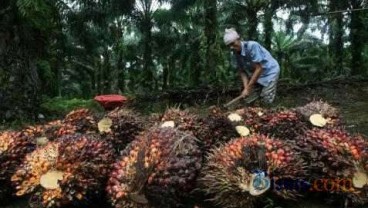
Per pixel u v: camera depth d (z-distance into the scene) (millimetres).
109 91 15781
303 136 2357
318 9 14281
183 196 2146
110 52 18344
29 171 2143
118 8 14000
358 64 14266
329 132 2271
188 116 2744
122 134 2693
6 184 2389
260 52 4484
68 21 13461
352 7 13938
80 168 2119
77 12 13828
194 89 6145
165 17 15250
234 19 14203
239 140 2199
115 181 2023
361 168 2080
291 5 14023
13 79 4879
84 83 21656
